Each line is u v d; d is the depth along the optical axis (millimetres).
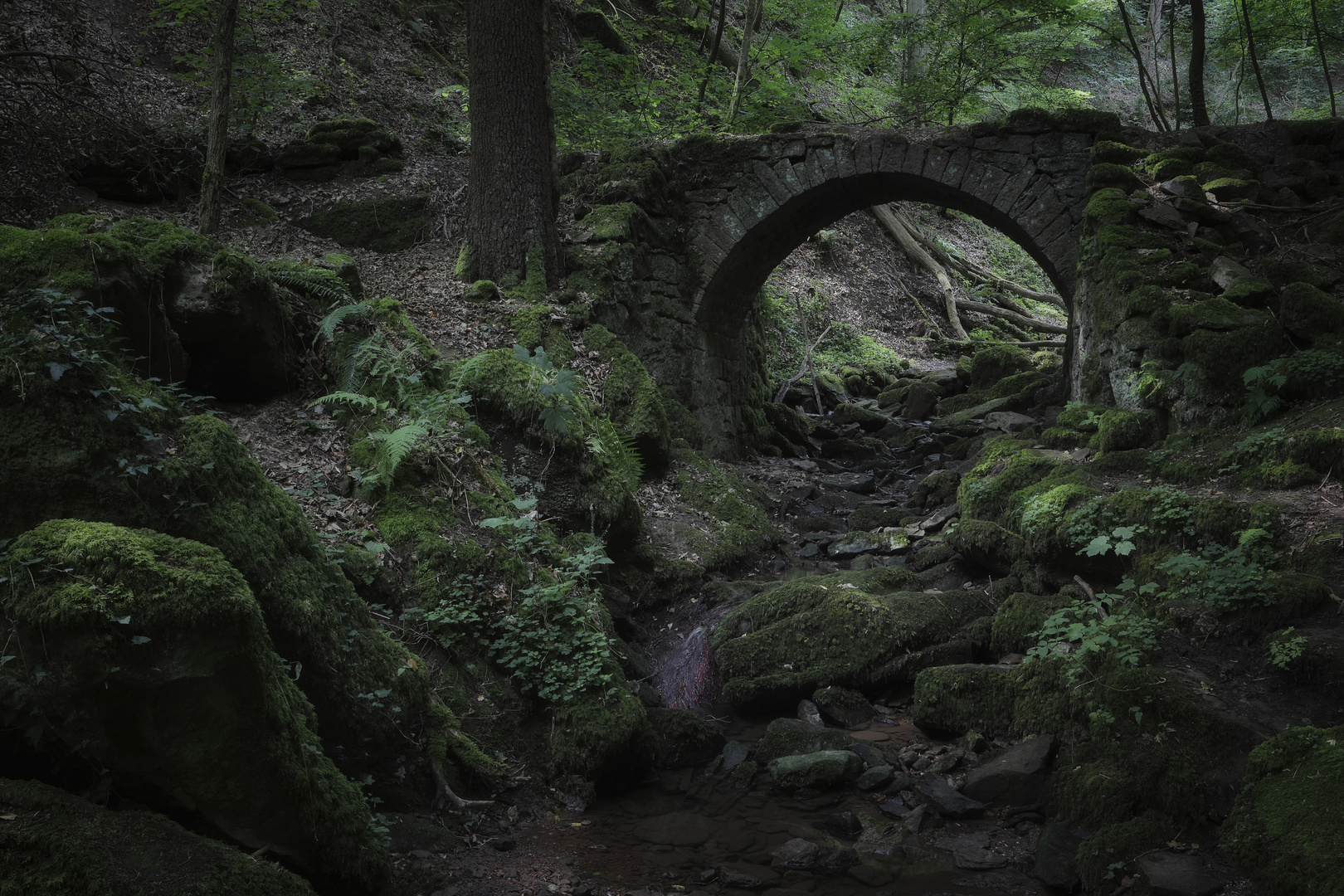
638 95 12922
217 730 2977
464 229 10242
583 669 4988
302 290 6871
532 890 3650
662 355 10453
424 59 14773
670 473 8586
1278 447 5867
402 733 4270
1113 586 5809
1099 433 7242
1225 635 4844
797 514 9375
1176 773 4016
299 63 12477
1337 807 3455
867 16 20812
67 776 3033
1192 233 8266
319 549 4355
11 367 3457
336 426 6195
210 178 7363
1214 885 3488
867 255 20281
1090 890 3758
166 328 5398
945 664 5742
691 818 4484
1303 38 13289
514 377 6996
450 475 5844
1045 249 10086
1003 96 19047
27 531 3213
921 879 3887
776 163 10852
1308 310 6711
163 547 2984
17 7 9734
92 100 8914
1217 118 18562
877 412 14352
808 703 5715
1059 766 4555
